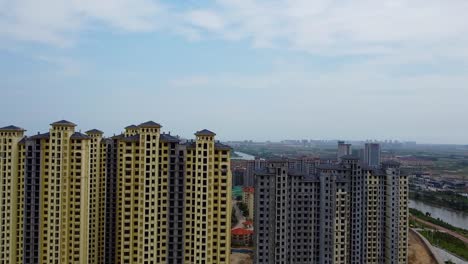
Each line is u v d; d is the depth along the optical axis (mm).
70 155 171125
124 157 166250
